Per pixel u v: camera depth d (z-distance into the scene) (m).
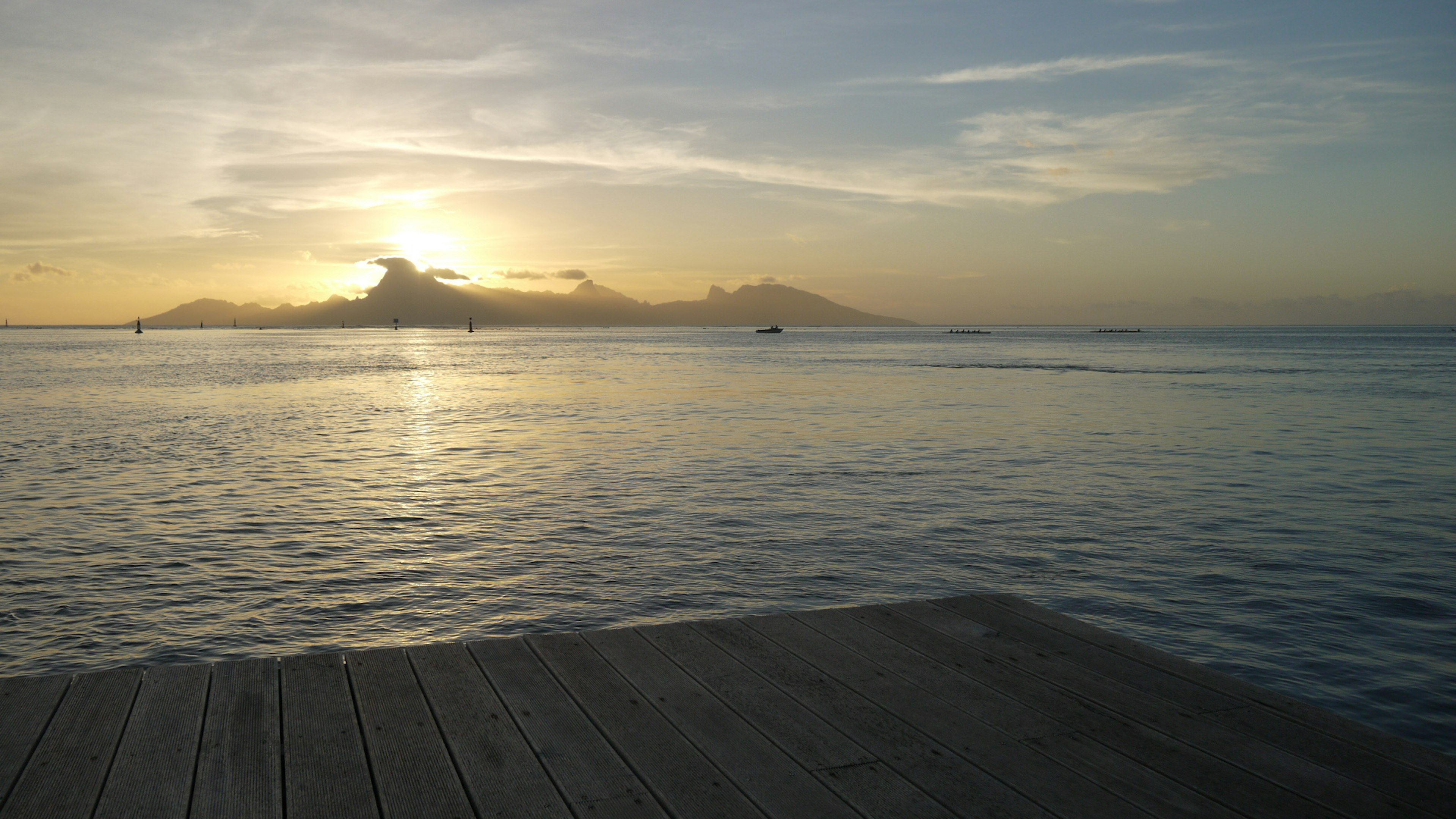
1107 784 3.43
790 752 3.69
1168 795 3.35
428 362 77.44
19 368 63.47
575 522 13.67
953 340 184.75
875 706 4.18
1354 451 21.61
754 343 159.88
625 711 4.10
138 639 8.77
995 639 5.16
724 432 25.52
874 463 19.55
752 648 4.98
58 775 3.39
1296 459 20.23
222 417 29.73
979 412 31.41
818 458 20.41
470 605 9.79
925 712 4.11
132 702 4.11
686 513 14.27
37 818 3.08
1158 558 11.60
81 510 14.45
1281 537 12.76
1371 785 3.41
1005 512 14.38
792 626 5.39
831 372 59.94
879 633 5.26
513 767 3.54
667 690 4.36
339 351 113.50
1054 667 4.70
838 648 4.98
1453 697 7.40
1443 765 3.57
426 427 27.02
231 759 3.56
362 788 3.35
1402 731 6.82
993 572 11.01
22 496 15.58
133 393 40.53
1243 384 47.03
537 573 10.95
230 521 13.74
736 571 11.00
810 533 12.93
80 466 18.98
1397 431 25.53
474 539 12.61
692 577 10.77
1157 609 9.61
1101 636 5.20
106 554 11.80
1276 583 10.52
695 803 3.26
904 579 10.73
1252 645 8.58
